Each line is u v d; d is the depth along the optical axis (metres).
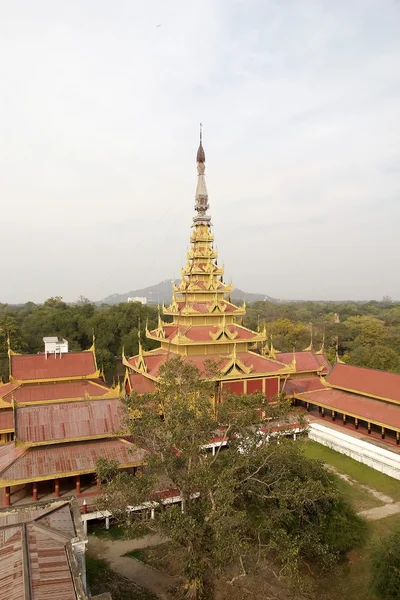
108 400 39.16
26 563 19.12
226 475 24.38
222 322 52.78
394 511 34.75
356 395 53.12
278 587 27.17
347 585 27.36
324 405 53.31
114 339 108.19
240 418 27.92
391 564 25.50
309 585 25.61
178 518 22.91
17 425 35.25
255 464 28.25
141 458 35.06
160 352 57.34
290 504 27.89
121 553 30.16
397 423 45.19
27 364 50.88
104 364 86.31
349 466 43.19
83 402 38.59
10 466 32.91
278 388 51.91
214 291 56.16
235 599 26.16
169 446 26.88
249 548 23.91
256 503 28.97
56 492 33.91
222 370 47.75
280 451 27.14
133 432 27.92
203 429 27.11
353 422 53.03
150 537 31.97
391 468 40.91
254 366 52.22
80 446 35.91
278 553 26.70
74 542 21.69
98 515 32.31
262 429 33.03
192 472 25.78
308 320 188.12
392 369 76.31
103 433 36.34
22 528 22.00
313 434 50.12
